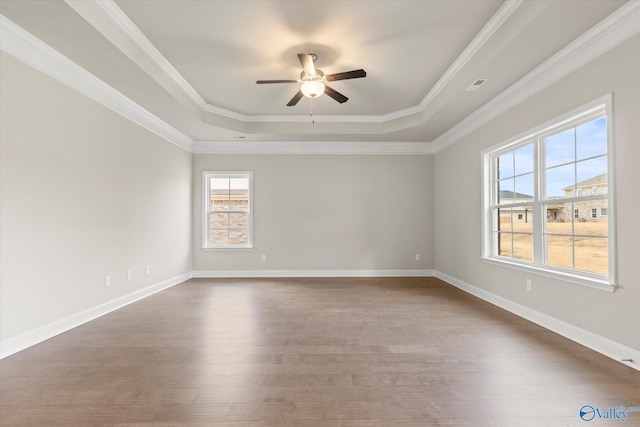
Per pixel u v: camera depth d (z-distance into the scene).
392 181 6.36
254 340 2.90
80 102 3.34
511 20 2.68
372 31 3.06
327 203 6.32
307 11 2.76
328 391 2.02
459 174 5.21
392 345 2.77
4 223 2.56
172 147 5.43
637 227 2.32
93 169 3.55
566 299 2.96
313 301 4.33
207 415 1.77
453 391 2.01
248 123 5.56
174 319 3.53
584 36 2.59
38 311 2.85
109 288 3.84
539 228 3.40
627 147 2.39
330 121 5.59
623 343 2.42
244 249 6.24
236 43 3.26
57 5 2.25
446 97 4.09
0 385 2.09
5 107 2.55
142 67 3.21
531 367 2.34
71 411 1.81
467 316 3.62
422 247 6.35
